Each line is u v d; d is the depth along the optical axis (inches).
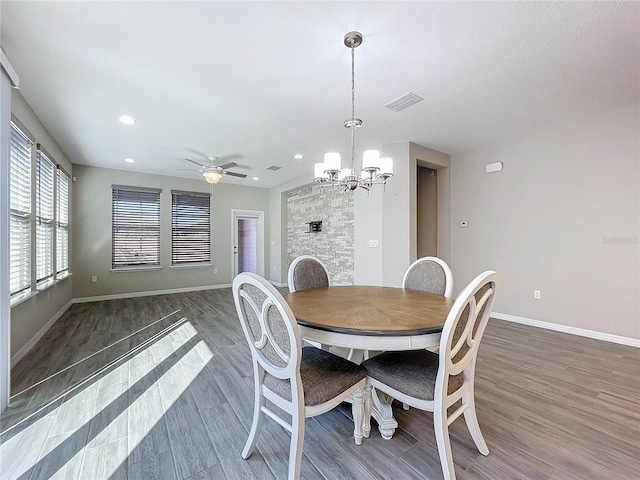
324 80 98.1
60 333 137.8
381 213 165.3
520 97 111.1
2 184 76.9
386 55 85.4
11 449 61.7
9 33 75.3
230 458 59.5
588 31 76.0
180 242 247.1
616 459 58.5
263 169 219.0
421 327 54.5
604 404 77.8
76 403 79.2
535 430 67.5
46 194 145.0
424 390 54.3
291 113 122.8
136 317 166.2
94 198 210.7
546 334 134.8
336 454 60.4
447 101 113.5
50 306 149.3
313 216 241.1
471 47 82.2
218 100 111.6
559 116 128.8
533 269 149.0
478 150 171.2
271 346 53.8
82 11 68.3
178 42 79.4
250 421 71.6
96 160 193.8
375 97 109.9
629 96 111.4
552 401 79.3
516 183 155.0
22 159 113.5
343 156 181.2
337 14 70.1
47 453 60.6
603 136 126.6
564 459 58.6
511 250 157.3
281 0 65.8
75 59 86.6
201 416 73.4
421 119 130.0
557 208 140.8
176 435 66.3
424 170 197.9
